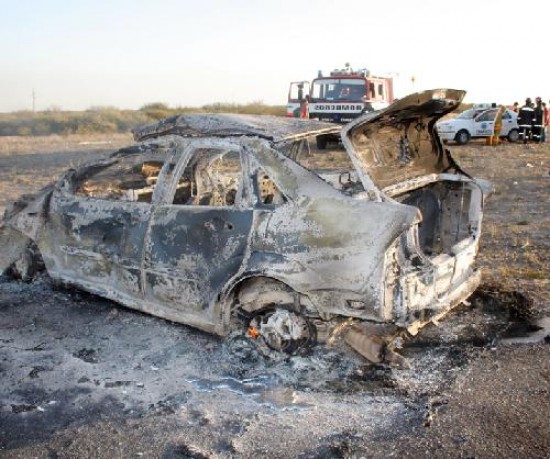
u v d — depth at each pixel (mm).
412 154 5297
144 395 4352
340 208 4281
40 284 6691
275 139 4648
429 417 3973
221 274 4691
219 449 3693
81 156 20609
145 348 5125
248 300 4785
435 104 4699
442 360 4832
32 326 5605
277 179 4555
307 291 4344
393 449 3648
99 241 5570
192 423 3982
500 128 23156
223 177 6086
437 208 5691
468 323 5562
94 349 5109
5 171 16797
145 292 5242
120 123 40844
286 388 4402
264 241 4480
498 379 4492
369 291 4164
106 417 4070
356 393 4328
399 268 4238
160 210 5117
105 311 5953
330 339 4707
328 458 3576
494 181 13797
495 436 3760
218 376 4609
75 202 5844
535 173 14898
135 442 3785
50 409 4176
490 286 6371
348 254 4188
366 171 4480
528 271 6863
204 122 5047
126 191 6125
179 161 5148
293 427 3906
